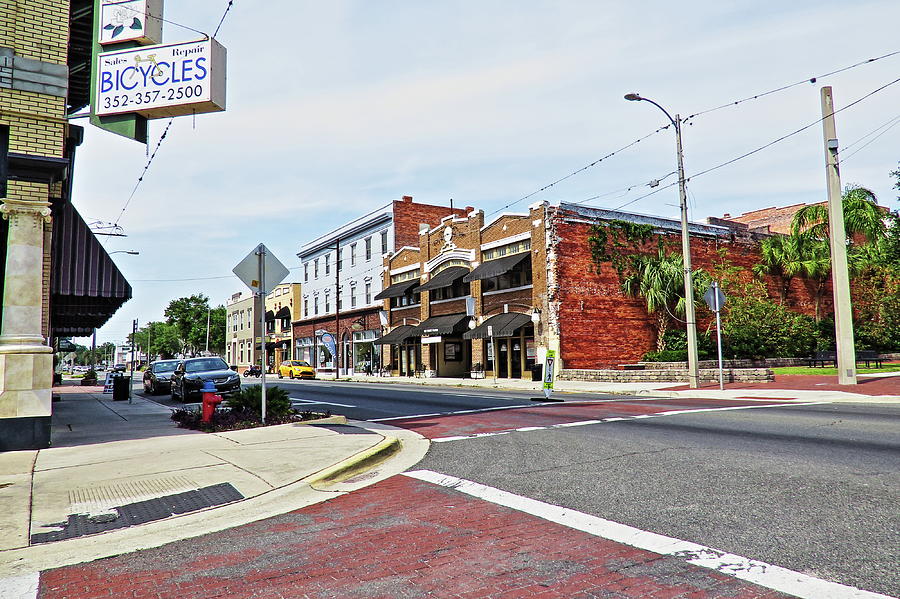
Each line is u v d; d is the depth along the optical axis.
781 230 50.97
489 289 33.19
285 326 62.00
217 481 6.91
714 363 25.64
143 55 10.45
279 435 10.19
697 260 32.19
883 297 29.02
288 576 4.11
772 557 4.12
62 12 10.02
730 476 6.47
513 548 4.50
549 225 28.66
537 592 3.67
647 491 6.01
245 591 3.86
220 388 20.59
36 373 9.25
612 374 24.91
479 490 6.38
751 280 33.78
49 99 9.75
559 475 6.91
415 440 10.12
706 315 31.20
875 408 13.07
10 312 9.23
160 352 101.62
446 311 37.09
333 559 4.43
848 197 32.94
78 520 5.55
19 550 4.80
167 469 7.52
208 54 10.30
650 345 30.61
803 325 30.25
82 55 13.16
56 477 7.14
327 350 52.78
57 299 14.52
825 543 4.34
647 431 10.02
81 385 44.56
